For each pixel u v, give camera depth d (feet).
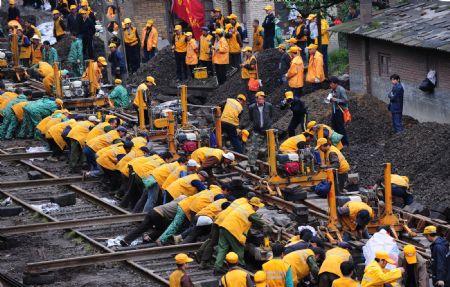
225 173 233.76
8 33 405.18
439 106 261.24
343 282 155.43
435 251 174.81
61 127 264.31
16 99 291.99
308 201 214.28
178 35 327.26
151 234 207.51
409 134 245.65
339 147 222.69
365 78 289.53
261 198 218.38
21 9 440.45
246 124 289.12
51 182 249.75
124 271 195.42
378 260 159.43
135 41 349.41
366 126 262.47
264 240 190.19
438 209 214.69
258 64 310.45
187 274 182.80
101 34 384.68
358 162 243.19
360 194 203.00
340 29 291.17
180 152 240.12
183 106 259.19
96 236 215.10
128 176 231.91
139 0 403.95
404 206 210.38
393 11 293.02
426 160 233.76
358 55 291.79
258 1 365.61
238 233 186.91
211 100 308.40
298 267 169.48
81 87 299.79
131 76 345.51
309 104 278.05
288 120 275.59
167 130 252.62
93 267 197.77
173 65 342.23
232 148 257.55
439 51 257.75
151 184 218.79
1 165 270.46
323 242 183.32
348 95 277.23
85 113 295.07
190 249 199.62
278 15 369.71
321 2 306.14
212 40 328.49
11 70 344.69
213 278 187.01
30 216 229.25
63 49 377.50
